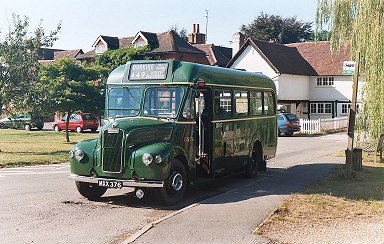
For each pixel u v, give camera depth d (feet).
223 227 28.81
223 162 44.37
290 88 163.12
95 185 37.50
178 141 37.63
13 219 31.12
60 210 34.09
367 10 60.39
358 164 55.36
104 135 35.45
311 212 33.47
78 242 25.95
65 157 68.74
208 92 41.98
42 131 144.15
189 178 38.63
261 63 160.86
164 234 27.14
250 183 47.47
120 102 39.52
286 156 73.41
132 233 27.94
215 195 40.93
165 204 36.19
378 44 58.95
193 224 29.50
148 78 39.27
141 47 161.48
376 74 59.16
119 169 35.06
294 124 124.36
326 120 136.87
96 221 30.91
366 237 26.81
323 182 47.50
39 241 26.05
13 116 79.56
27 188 43.16
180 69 38.96
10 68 75.87
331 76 169.99
